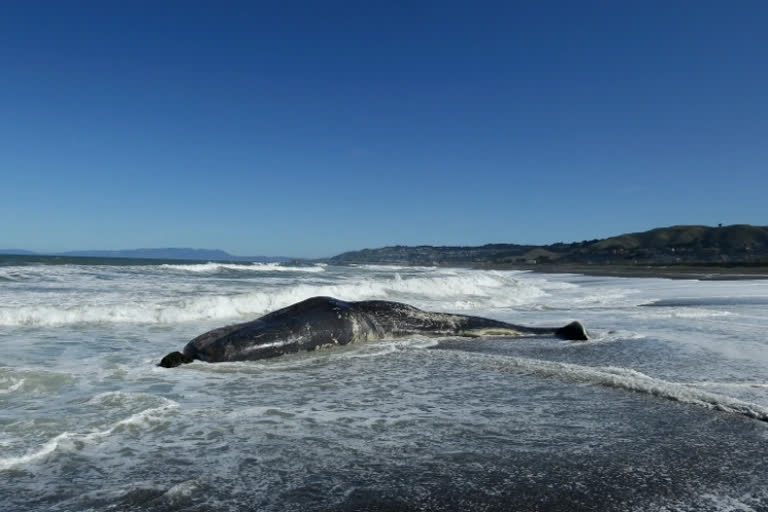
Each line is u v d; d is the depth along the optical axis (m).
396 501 3.11
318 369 6.74
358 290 17.03
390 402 5.18
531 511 3.02
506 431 4.32
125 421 4.35
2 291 13.10
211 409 4.81
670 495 3.23
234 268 31.28
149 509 2.95
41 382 5.61
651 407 5.02
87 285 15.48
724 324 11.05
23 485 3.21
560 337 9.62
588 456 3.81
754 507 3.08
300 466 3.58
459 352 7.86
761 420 4.64
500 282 25.66
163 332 9.21
